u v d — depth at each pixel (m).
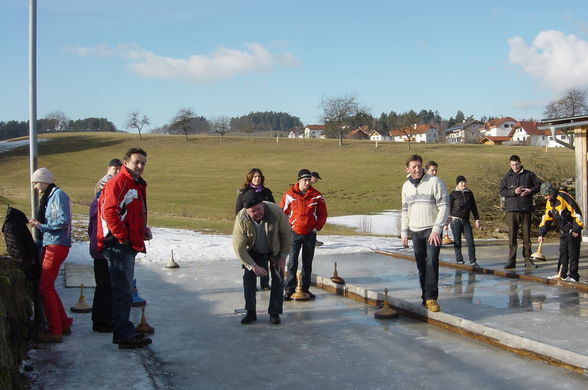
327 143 87.81
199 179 55.28
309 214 7.93
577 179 14.45
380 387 4.62
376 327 6.53
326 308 7.54
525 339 5.42
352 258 12.27
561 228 9.00
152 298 8.15
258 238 6.58
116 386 4.44
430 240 6.70
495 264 11.05
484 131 136.75
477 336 5.98
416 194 6.98
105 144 85.62
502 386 4.61
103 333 6.04
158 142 89.12
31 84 8.59
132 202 5.36
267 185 49.56
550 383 4.67
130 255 5.43
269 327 6.54
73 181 54.38
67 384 4.46
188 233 16.38
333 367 5.12
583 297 8.00
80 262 10.63
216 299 8.09
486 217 19.77
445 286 8.92
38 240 6.05
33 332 5.73
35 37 8.59
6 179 56.25
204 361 5.30
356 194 44.69
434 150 75.00
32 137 8.56
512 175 10.41
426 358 5.36
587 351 5.44
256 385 4.68
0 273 4.84
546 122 14.64
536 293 8.32
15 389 4.12
